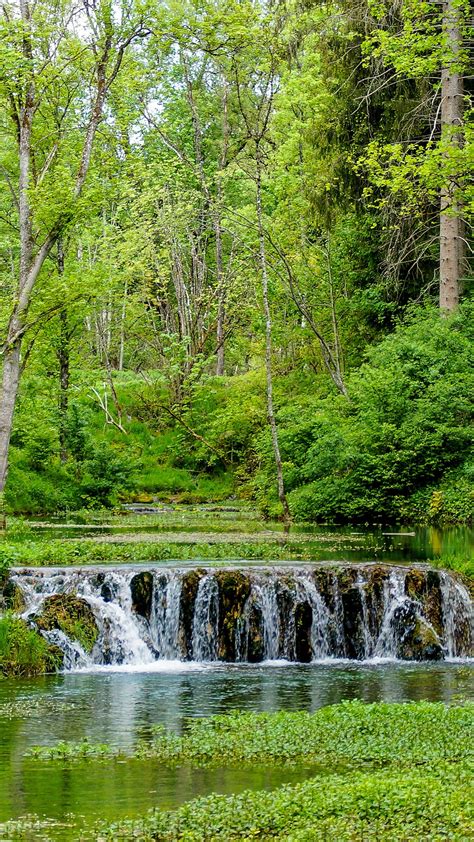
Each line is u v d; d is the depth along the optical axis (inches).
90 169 1143.6
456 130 903.7
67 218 1061.1
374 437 1235.2
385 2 1352.1
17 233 1536.7
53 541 926.4
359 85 1439.5
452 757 406.6
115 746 443.5
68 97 1119.6
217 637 726.5
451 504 1155.3
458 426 1208.8
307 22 1457.9
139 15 1057.5
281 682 618.5
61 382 1513.3
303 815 332.8
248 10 1096.2
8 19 1039.6
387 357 1289.4
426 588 752.3
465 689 589.9
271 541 985.5
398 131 1369.3
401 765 398.0
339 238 1547.7
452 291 1299.2
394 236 1409.9
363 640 741.9
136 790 375.2
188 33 1082.1
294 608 732.0
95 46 1085.1
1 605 707.4
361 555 875.4
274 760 413.4
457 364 1253.1
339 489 1225.4
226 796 361.7
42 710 525.0
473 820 323.3
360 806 337.1
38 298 1096.8
